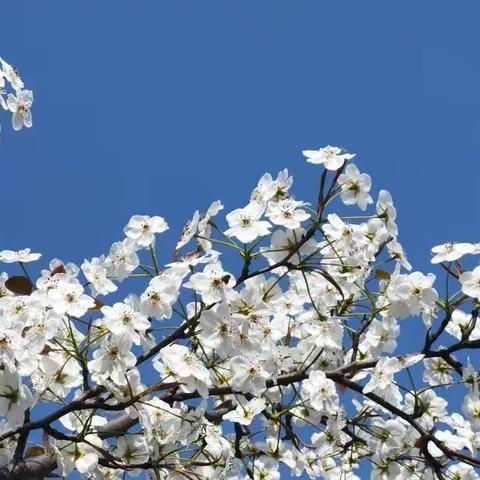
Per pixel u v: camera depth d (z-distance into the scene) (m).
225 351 4.59
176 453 5.11
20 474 4.67
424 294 5.37
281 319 5.05
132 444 5.09
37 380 4.77
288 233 4.90
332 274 5.54
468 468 5.75
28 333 4.40
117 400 4.53
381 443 5.94
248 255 4.60
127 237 5.32
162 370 5.15
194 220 4.81
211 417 5.66
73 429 4.96
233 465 5.53
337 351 5.90
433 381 6.12
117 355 4.55
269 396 5.70
